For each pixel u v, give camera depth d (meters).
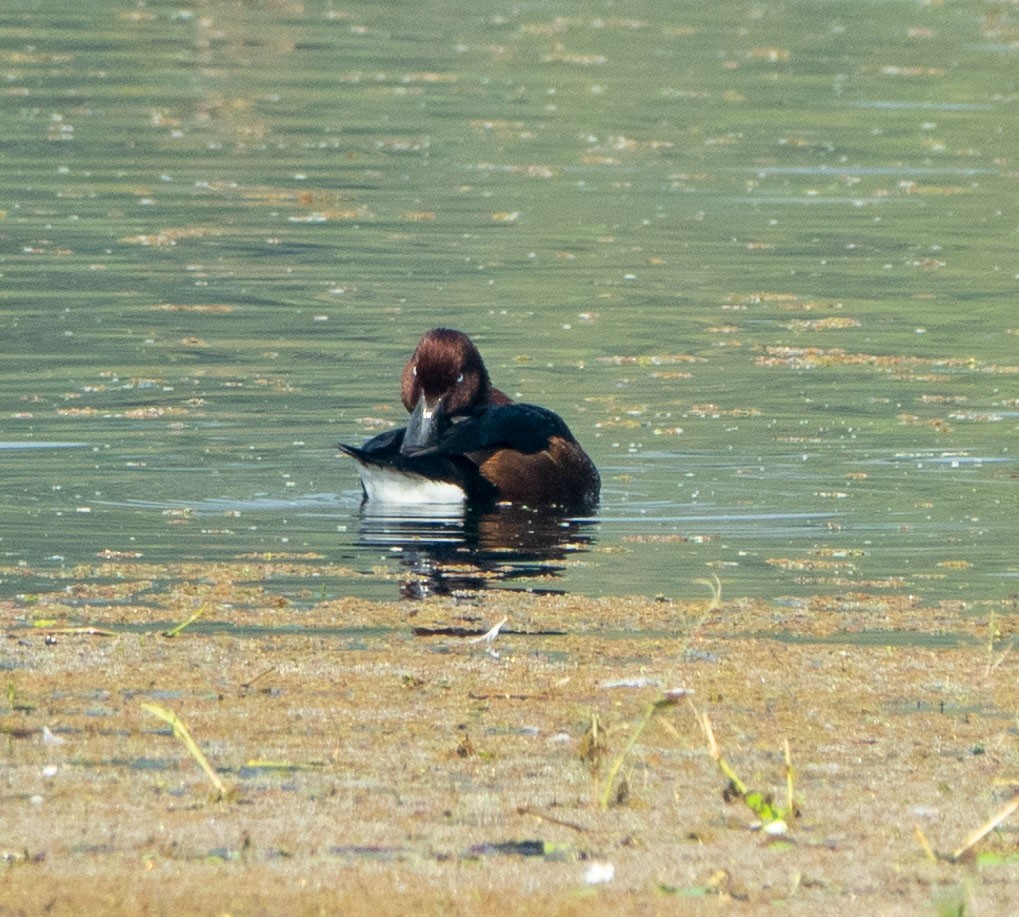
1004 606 11.16
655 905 6.42
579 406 16.58
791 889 6.62
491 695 9.19
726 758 8.24
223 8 44.91
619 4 46.44
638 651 10.06
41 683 9.23
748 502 13.76
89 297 20.47
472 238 24.09
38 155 28.83
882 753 8.34
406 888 6.55
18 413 15.91
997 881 6.74
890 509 13.59
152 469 14.41
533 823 7.34
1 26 40.94
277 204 25.92
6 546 12.26
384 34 41.66
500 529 13.05
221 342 18.70
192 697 9.05
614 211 25.97
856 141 31.42
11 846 6.96
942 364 18.27
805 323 19.94
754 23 43.53
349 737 8.46
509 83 35.97
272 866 6.77
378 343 18.84
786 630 10.58
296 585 11.45
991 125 32.88
